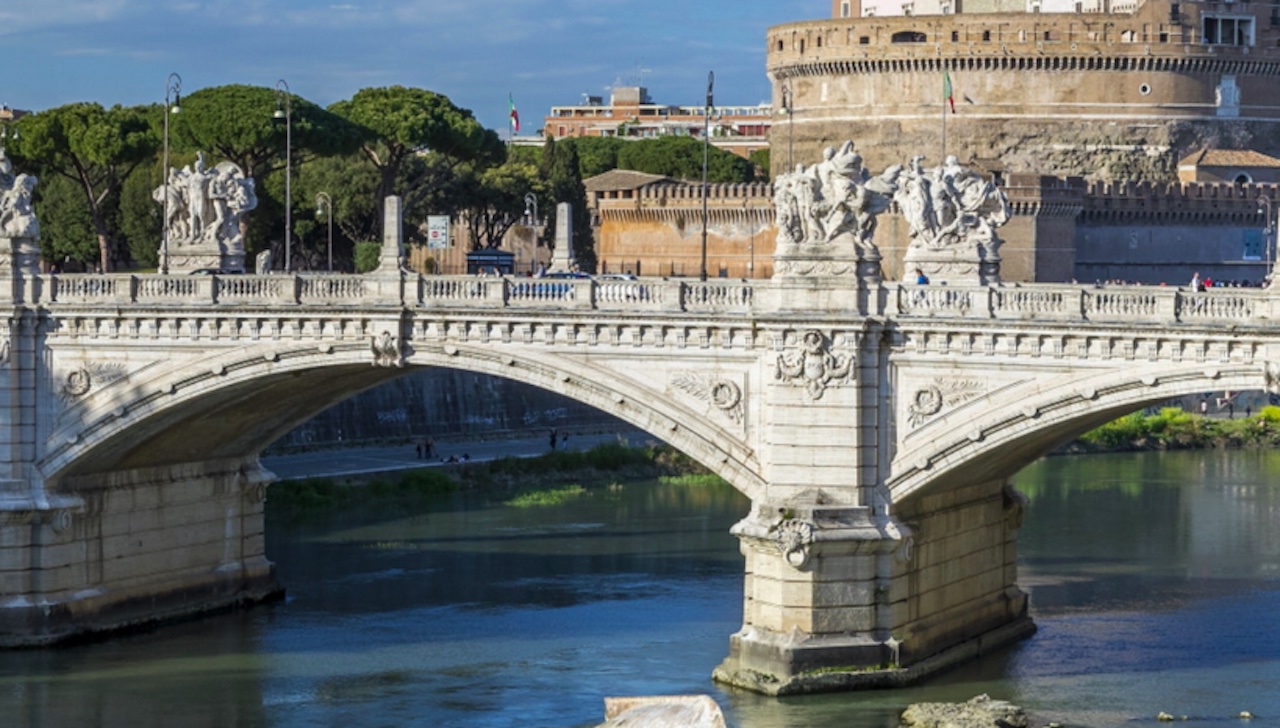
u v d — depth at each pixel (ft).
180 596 347.15
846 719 273.13
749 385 287.07
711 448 289.12
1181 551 408.26
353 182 606.96
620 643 325.62
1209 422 618.03
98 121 549.54
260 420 344.08
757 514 286.46
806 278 282.15
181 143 547.49
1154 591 365.40
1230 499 484.74
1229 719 275.59
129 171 568.82
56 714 287.89
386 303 300.20
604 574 385.29
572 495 488.44
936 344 279.08
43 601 321.11
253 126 533.55
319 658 318.65
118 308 311.06
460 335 298.76
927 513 296.10
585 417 594.24
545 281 295.69
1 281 315.78
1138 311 268.21
